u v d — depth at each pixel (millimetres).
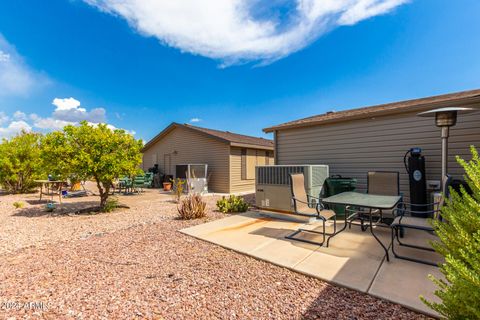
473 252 1206
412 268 2605
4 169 10117
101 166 5969
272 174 5164
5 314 1887
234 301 2064
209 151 11672
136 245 3555
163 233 4168
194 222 4922
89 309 1956
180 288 2293
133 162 6621
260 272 2623
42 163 6027
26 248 3480
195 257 3062
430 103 4766
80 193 10180
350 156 6027
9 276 2572
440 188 4664
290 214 4953
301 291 2215
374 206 2861
